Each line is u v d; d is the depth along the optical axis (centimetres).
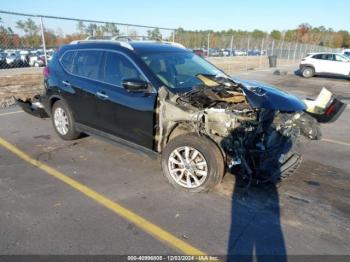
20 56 1373
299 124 406
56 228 311
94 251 281
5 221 319
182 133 402
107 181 411
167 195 380
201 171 377
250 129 366
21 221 320
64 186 395
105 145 540
